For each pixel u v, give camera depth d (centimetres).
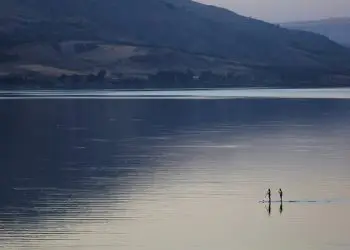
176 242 8119
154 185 11369
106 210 9588
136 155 15088
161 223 8900
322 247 7944
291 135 18988
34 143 17338
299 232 8531
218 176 12162
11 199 10338
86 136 19025
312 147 16262
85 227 8706
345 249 7869
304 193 10706
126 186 11312
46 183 11669
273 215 9331
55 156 15038
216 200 10194
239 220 9081
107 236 8344
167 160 14250
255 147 16312
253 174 12375
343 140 17688
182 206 9812
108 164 13788
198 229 8644
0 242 8075
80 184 11544
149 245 7988
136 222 8944
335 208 9725
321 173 12481
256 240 8206
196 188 11056
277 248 7919
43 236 8325
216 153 15275
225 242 8131
